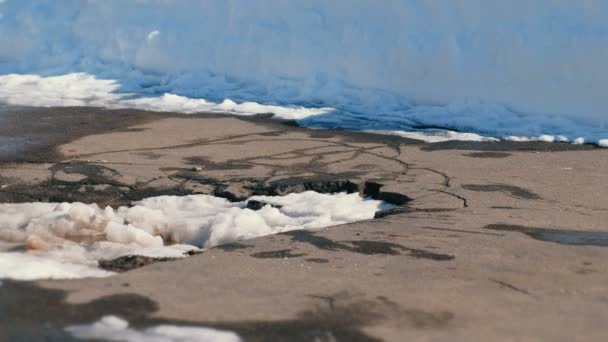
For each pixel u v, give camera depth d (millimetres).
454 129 11938
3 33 17938
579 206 7824
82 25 17344
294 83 14352
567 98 11984
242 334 4543
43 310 4836
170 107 13516
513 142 11000
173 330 4562
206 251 6262
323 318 4789
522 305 5031
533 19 12484
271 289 5285
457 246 6332
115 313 4812
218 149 10492
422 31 13500
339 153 10250
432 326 4688
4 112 13008
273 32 14922
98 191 8703
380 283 5426
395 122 12336
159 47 16094
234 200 8492
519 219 7242
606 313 4910
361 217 7621
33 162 9758
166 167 9562
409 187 8523
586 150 10523
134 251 6570
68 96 14500
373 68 13711
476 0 12992
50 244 6691
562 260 5984
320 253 6156
